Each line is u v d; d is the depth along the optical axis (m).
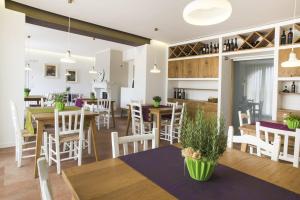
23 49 3.81
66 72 9.44
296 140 1.78
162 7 3.56
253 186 1.05
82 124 2.91
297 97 4.06
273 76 4.41
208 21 1.55
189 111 5.61
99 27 4.75
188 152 1.08
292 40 3.86
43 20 3.97
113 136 1.53
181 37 5.48
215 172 1.22
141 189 1.00
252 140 1.70
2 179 2.54
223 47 4.98
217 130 1.11
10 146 3.76
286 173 1.22
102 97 8.44
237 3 3.21
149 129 4.98
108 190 0.98
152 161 1.37
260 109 4.83
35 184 2.44
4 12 3.60
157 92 6.25
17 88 3.79
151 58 6.04
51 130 3.35
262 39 4.24
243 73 5.15
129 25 4.62
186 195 0.95
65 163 3.15
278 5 3.27
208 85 5.77
